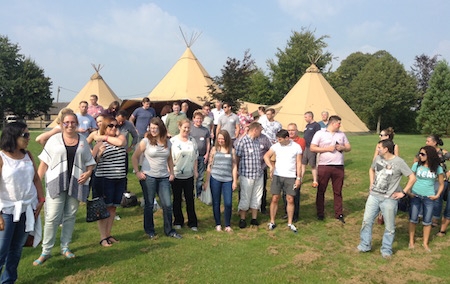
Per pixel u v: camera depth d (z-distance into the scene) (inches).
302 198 349.4
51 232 191.8
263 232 260.2
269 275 189.2
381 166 229.0
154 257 205.3
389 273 198.5
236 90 655.8
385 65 1577.3
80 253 208.2
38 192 172.6
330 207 323.9
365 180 410.6
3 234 154.4
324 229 272.2
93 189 220.4
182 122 251.9
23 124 162.4
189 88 911.7
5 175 155.9
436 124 1179.3
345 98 1867.6
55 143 187.0
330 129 287.6
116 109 306.5
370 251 232.4
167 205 237.0
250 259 210.1
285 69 1813.5
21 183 159.5
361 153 563.8
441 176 237.6
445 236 261.1
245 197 265.6
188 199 256.8
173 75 956.0
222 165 257.4
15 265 164.9
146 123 386.3
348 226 280.4
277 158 268.2
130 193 307.3
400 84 1546.5
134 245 222.2
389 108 1574.8
